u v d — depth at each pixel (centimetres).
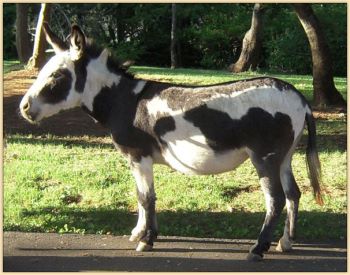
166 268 569
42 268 567
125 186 843
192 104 590
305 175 886
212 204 778
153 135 608
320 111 1349
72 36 608
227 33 3178
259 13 2555
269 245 589
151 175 623
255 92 580
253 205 779
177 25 3416
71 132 1150
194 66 3456
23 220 718
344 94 1612
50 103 619
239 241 661
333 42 2794
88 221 720
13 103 1386
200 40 3269
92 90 628
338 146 1042
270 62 2827
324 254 618
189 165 604
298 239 670
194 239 667
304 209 763
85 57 623
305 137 1087
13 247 632
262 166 579
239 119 577
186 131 589
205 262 588
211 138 582
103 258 599
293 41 2747
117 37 3547
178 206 772
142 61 3509
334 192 824
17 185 841
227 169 605
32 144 1055
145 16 3400
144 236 625
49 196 804
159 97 608
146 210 625
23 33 2489
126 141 618
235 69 2603
